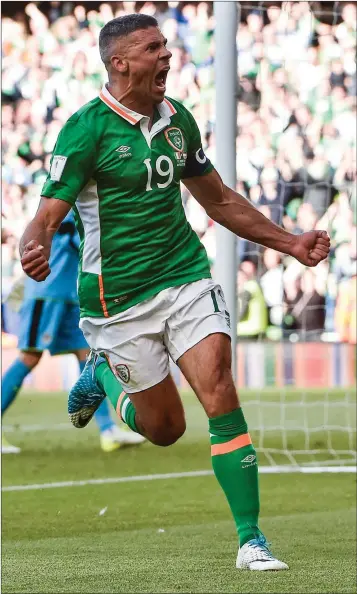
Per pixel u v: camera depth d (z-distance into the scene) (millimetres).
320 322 28656
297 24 31203
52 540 9148
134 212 7387
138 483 12922
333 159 29688
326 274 28578
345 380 26188
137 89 7195
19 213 31578
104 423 16297
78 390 8914
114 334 7719
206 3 32906
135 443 16172
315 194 29391
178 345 7559
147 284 7527
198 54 32531
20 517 10469
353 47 31047
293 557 8070
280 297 28578
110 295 7594
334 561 7879
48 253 7000
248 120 30219
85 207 7477
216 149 13508
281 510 10875
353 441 17766
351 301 28547
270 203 29578
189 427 19484
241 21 31234
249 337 28625
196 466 14508
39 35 34281
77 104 33656
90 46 34156
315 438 18078
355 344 26203
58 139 7234
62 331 15297
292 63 30859
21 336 15195
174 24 33000
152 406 7887
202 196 8164
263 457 15820
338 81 30766
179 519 10391
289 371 26188
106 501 11555
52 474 13727
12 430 19391
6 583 7191
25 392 26406
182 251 7609
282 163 29656
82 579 7309
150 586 7023
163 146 7375
